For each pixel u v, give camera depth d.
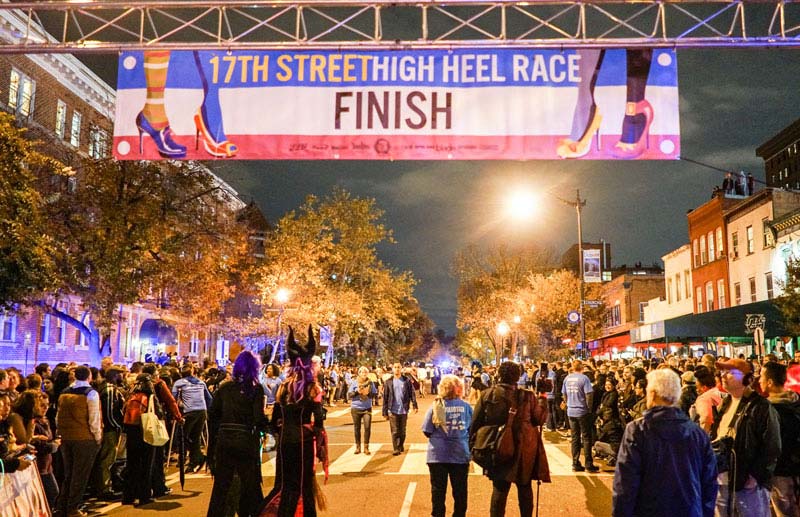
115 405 10.62
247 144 10.87
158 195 24.73
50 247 17.97
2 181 15.90
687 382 10.42
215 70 11.02
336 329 46.00
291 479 7.67
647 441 4.56
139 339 41.78
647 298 53.69
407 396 15.41
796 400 6.51
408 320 71.69
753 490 5.97
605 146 10.61
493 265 52.47
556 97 10.70
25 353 31.02
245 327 38.53
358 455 15.01
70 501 9.21
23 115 27.06
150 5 10.77
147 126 10.99
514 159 10.67
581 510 9.42
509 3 10.47
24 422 7.93
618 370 16.86
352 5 10.66
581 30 10.62
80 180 25.48
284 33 10.80
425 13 10.65
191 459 13.05
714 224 37.56
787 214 29.41
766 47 10.53
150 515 9.35
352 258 43.84
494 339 53.19
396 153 10.73
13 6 10.74
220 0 10.70
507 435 7.25
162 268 25.28
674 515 4.44
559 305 44.38
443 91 10.76
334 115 10.80
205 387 13.52
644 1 10.45
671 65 10.70
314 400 7.86
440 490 7.88
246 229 29.39
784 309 20.86
